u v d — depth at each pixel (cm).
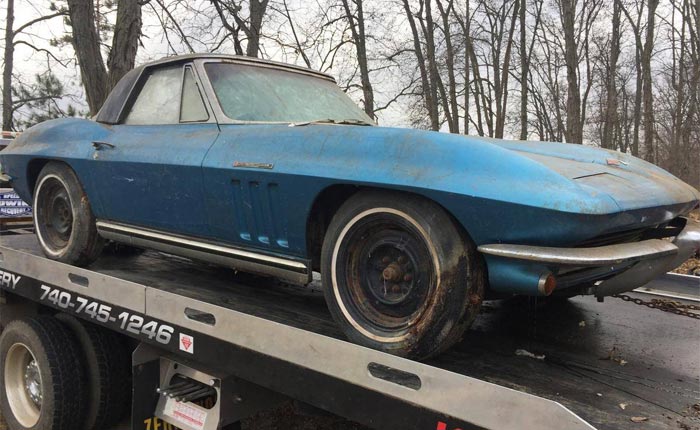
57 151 374
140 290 295
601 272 230
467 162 204
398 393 191
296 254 256
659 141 3406
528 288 197
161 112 335
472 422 172
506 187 194
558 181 195
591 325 308
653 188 239
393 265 222
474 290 206
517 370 229
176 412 291
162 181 304
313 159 237
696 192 282
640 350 262
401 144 219
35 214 404
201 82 313
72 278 345
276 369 231
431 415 183
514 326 297
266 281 371
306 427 379
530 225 192
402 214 214
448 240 204
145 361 299
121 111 359
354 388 204
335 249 233
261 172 251
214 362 258
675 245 246
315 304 311
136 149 322
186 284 352
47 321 358
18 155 404
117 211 345
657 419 185
